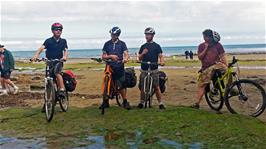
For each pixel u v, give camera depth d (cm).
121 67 1035
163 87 1062
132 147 733
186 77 2491
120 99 1133
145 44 1060
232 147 709
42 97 1487
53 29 1022
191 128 822
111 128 866
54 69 1012
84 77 2645
